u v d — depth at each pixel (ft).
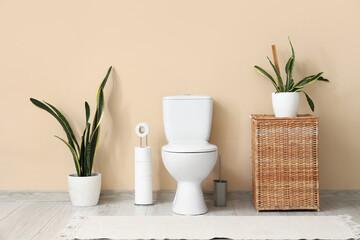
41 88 10.68
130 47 10.62
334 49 10.52
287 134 9.38
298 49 10.52
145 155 10.12
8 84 10.67
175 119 10.16
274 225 8.42
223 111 10.65
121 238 7.75
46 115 10.71
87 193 9.99
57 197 10.68
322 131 10.62
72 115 10.71
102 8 10.59
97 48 10.63
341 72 10.53
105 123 10.71
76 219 8.86
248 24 10.53
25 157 10.72
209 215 9.27
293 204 9.47
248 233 7.95
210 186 10.69
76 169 10.32
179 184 9.52
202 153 8.92
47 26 10.61
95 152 10.19
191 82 10.62
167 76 10.63
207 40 10.58
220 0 10.52
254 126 9.77
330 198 10.66
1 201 10.68
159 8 10.57
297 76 10.57
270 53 10.56
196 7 10.54
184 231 8.10
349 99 10.57
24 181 10.72
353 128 10.60
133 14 10.59
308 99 9.96
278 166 9.44
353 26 10.48
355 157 10.64
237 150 10.68
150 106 10.67
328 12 10.48
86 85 10.67
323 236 7.78
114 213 9.43
